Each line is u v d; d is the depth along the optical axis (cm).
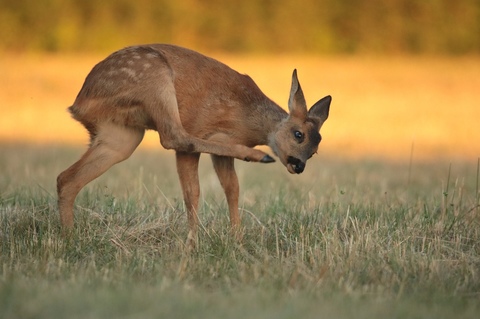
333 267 1266
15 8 6500
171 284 1137
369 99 4462
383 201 1755
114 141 1454
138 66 1434
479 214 1577
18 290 1054
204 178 2252
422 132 3534
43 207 1544
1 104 4097
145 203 1658
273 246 1408
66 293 1045
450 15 6888
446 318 1033
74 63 5694
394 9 6856
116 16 6500
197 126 1469
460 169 2578
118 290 1083
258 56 6369
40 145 3009
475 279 1232
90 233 1402
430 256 1332
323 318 986
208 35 6538
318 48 6669
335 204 1616
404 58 6569
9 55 6256
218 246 1361
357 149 3067
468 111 4138
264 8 6688
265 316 979
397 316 1023
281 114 1511
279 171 2480
